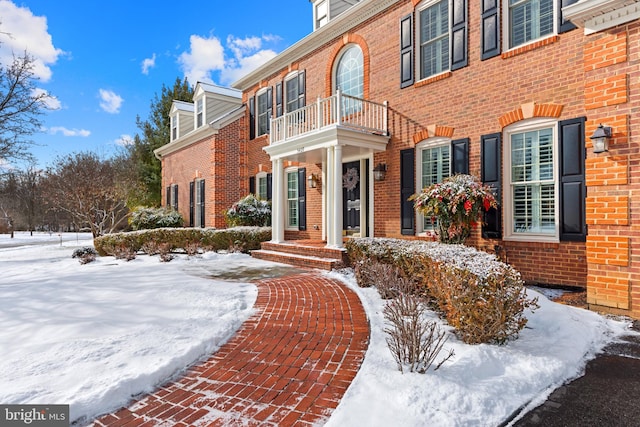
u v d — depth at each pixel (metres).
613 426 2.38
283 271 8.34
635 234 4.56
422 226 8.86
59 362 3.32
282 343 3.92
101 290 6.29
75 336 4.00
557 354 3.35
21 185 32.50
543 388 2.86
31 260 13.23
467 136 7.81
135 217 17.33
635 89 4.60
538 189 6.82
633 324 4.34
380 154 9.76
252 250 11.59
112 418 2.55
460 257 4.45
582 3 4.84
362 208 10.52
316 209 12.20
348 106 10.47
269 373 3.22
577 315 4.50
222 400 2.77
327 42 11.54
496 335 3.54
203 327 4.31
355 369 3.25
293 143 10.01
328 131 8.77
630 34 4.64
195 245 11.95
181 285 6.61
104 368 3.20
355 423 2.35
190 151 17.81
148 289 6.30
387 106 9.57
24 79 13.73
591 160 4.95
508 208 7.14
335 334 4.15
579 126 6.15
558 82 6.44
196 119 18.27
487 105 7.46
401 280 4.95
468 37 7.81
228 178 15.62
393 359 3.26
